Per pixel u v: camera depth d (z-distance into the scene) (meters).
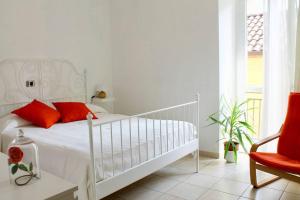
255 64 3.81
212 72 3.63
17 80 3.52
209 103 3.71
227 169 3.35
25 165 1.27
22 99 3.58
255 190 2.78
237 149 3.58
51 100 3.87
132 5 4.30
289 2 3.12
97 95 4.34
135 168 2.41
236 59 3.85
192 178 3.12
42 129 3.04
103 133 2.75
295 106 2.83
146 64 4.27
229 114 3.82
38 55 3.71
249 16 3.78
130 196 2.73
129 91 4.54
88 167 2.05
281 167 2.41
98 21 4.43
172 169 3.39
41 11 3.70
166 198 2.68
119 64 4.61
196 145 3.29
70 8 4.02
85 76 4.27
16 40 3.48
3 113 3.42
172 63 3.98
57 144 2.37
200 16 3.64
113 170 2.22
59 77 3.94
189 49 3.79
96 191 2.06
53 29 3.84
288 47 3.18
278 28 3.25
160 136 2.72
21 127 3.16
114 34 4.59
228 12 3.67
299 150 2.69
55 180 1.28
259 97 3.84
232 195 2.70
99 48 4.48
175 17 3.87
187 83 3.88
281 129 2.93
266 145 3.45
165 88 4.11
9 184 1.24
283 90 3.27
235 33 3.81
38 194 1.15
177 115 4.04
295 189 2.78
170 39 3.96
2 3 3.34
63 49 3.97
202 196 2.69
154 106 4.27
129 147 2.40
